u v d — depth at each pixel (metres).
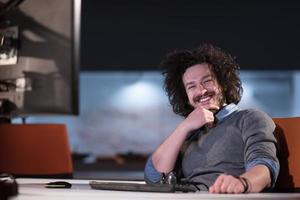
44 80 1.79
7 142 3.10
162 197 1.53
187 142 2.27
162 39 7.68
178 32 7.66
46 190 1.68
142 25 7.70
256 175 1.81
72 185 2.05
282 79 8.30
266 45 7.56
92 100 8.55
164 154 2.20
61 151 3.16
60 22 1.79
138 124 8.52
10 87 1.84
